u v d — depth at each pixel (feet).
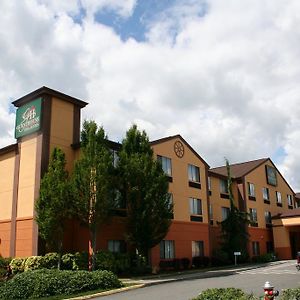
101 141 80.12
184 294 53.31
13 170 90.58
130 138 88.17
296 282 64.75
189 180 111.65
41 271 59.31
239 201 140.87
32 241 80.59
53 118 87.66
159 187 84.17
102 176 75.77
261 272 87.92
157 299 49.44
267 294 27.04
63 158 79.36
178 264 98.78
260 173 155.02
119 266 79.10
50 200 74.84
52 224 73.97
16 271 76.95
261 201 151.02
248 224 130.21
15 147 91.35
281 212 160.86
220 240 126.93
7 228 87.81
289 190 176.45
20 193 86.79
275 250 149.07
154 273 85.92
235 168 156.25
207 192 118.11
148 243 82.28
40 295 53.31
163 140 103.86
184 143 112.68
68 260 75.72
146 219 81.30
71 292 55.67
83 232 82.79
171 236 100.53
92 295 54.13
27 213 83.71
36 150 85.35
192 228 108.68
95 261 75.77
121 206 87.30
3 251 87.40
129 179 82.58
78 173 76.59
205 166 119.85
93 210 75.05
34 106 88.74
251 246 138.00
